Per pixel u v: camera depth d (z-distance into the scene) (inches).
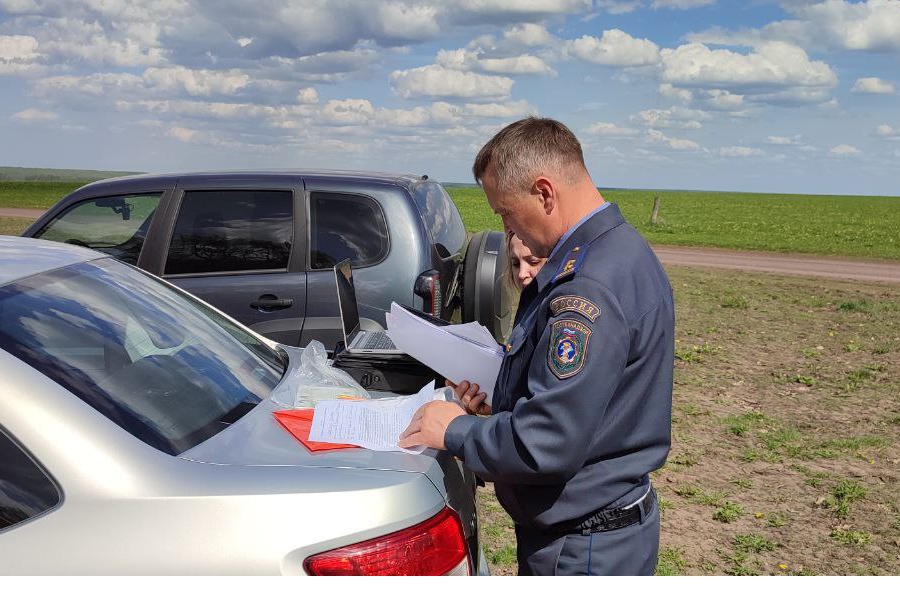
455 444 72.9
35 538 67.5
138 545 67.4
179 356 93.4
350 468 74.8
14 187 2241.6
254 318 197.2
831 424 249.3
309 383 101.8
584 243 70.9
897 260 840.9
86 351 82.5
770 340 384.8
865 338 390.6
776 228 1466.5
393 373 117.4
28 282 90.7
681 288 570.3
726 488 195.5
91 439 71.0
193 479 70.9
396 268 194.5
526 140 71.7
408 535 71.5
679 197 4825.3
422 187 213.8
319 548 68.3
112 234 207.2
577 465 66.4
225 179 204.5
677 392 284.8
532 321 72.6
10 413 70.1
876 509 184.1
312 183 201.3
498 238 226.5
